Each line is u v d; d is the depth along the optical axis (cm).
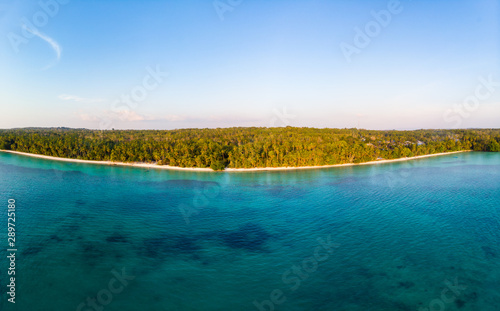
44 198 8025
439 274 4128
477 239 5369
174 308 3353
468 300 3509
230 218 6644
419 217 6656
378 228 5966
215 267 4334
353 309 3350
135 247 5009
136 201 8038
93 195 8562
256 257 4662
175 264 4412
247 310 3328
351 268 4294
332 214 6931
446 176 11638
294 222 6378
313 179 11319
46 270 4122
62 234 5506
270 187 9931
